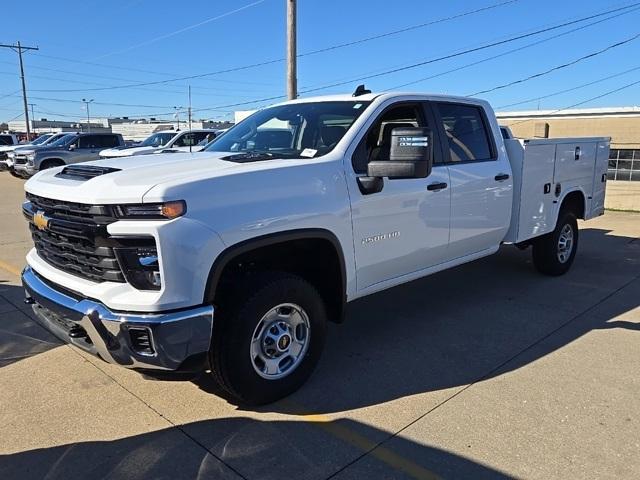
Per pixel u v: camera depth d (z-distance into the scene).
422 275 4.80
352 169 3.94
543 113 20.42
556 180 6.30
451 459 3.02
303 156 3.95
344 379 3.97
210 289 3.09
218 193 3.16
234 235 3.18
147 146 18.09
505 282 6.64
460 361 4.30
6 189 17.97
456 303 5.80
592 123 18.42
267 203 3.37
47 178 3.67
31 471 2.90
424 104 4.75
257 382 3.46
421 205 4.47
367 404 3.61
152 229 2.92
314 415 3.48
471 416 3.46
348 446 3.14
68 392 3.76
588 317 5.35
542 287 6.41
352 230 3.91
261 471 2.92
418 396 3.72
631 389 3.83
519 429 3.31
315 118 4.38
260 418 3.44
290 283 3.52
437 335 4.86
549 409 3.54
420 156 3.53
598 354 4.44
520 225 5.78
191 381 3.95
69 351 4.42
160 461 2.99
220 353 3.33
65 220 3.25
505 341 4.73
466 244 5.15
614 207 16.42
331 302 4.03
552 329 5.02
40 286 3.51
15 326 4.95
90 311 3.05
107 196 3.00
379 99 4.36
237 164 3.56
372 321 5.23
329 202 3.72
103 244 3.03
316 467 2.95
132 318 2.95
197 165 3.56
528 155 5.71
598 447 3.12
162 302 2.95
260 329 3.48
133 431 3.29
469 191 4.99
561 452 3.07
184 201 3.01
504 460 3.00
